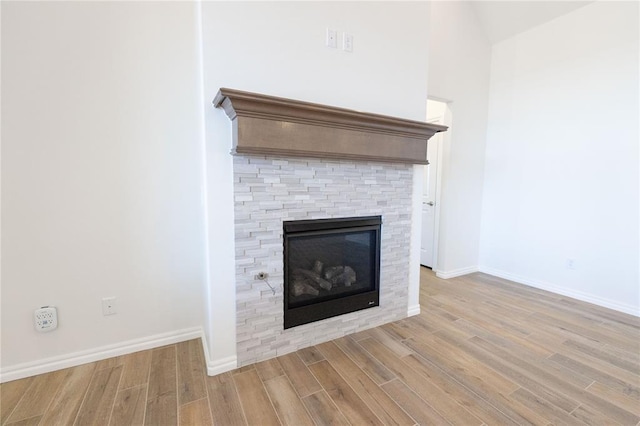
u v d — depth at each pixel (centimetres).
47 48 169
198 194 215
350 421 146
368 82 219
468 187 374
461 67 346
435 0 319
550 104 320
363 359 197
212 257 174
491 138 376
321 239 215
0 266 168
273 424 144
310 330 212
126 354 201
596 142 288
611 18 274
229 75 171
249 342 189
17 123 166
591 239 295
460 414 151
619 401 161
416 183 255
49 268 179
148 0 192
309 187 200
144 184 200
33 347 178
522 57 341
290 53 188
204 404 156
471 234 386
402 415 150
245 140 162
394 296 252
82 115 180
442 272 370
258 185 183
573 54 300
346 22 207
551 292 324
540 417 149
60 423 143
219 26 167
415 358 198
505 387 171
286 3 184
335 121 187
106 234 192
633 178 267
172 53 201
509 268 365
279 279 195
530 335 230
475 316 263
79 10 175
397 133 219
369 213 229
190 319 222
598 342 221
